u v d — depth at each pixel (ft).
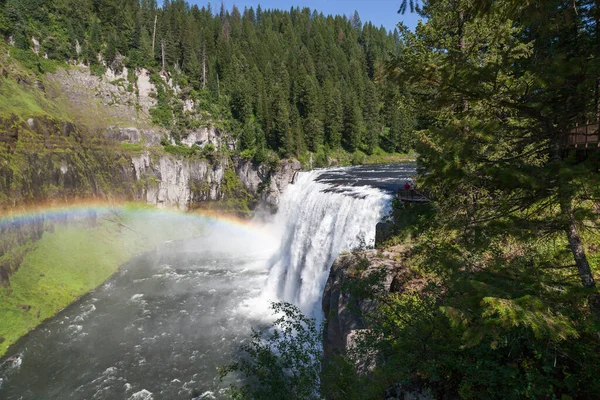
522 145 25.07
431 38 58.70
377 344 33.04
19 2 230.27
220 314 107.45
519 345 25.45
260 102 281.95
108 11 288.71
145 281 137.39
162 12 348.79
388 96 35.60
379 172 178.09
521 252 31.96
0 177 123.13
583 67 18.98
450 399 27.84
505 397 23.88
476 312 19.83
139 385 76.33
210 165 237.45
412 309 34.19
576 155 22.48
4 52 199.00
